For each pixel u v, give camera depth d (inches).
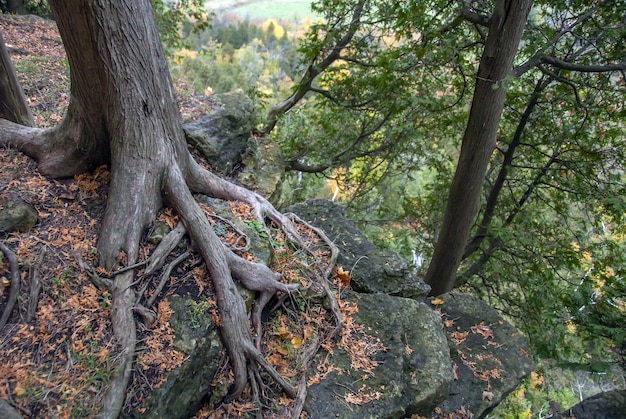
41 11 512.4
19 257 135.9
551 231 419.2
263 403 146.6
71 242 147.4
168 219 161.9
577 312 330.3
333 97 401.4
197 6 440.1
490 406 186.7
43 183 164.9
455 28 288.5
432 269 348.2
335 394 157.8
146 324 134.0
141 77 148.9
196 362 133.8
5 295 127.2
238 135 255.3
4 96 184.1
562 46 319.0
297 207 267.0
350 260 225.1
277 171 272.7
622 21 273.0
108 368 118.3
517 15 234.5
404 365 175.8
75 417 108.7
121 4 136.1
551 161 370.9
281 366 159.0
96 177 171.5
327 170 482.6
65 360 118.9
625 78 264.7
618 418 248.2
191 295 146.6
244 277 161.2
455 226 318.0
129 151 154.2
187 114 249.0
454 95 377.4
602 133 339.3
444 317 233.0
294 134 439.5
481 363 204.5
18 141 174.1
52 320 126.6
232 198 198.7
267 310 172.1
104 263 143.4
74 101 155.9
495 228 354.0
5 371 112.0
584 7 301.3
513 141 379.9
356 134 439.5
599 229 390.0
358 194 506.3
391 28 323.0
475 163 287.4
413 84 357.7
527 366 205.6
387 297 206.2
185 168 182.2
